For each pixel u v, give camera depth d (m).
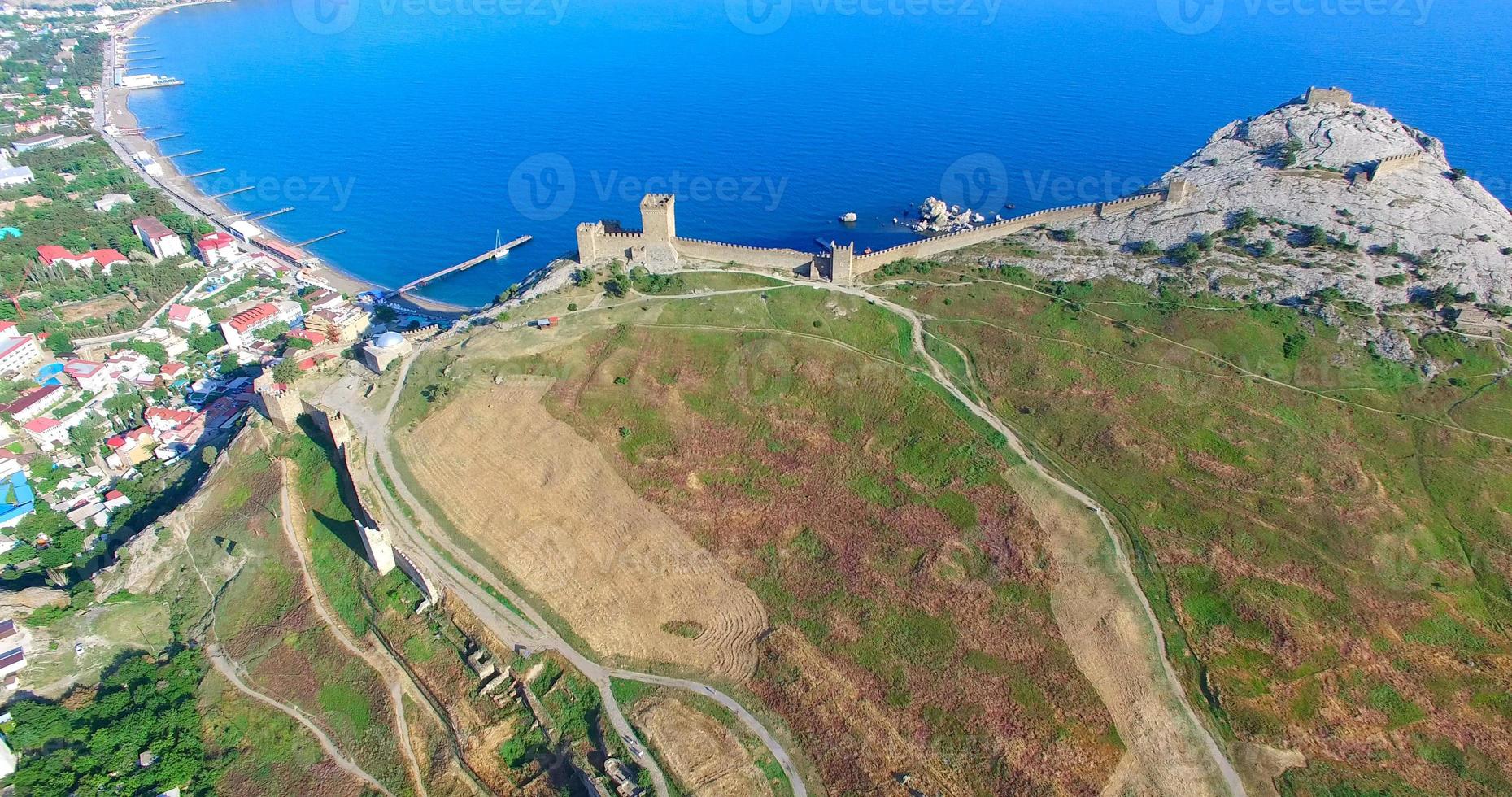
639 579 117.31
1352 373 144.50
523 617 114.25
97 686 116.81
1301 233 170.62
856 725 98.88
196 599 125.81
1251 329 151.50
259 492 134.62
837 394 142.12
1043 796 91.00
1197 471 128.00
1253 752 94.56
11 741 104.62
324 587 122.69
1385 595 110.06
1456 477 127.00
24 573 135.88
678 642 110.12
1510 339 146.25
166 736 108.75
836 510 124.25
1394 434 134.38
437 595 116.94
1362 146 198.25
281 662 116.31
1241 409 138.12
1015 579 112.94
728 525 122.94
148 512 145.38
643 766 97.00
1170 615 108.75
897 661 104.81
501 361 145.50
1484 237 165.50
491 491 128.62
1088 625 107.44
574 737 102.06
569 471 130.62
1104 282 165.12
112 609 124.69
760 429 136.62
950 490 126.38
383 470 131.38
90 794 100.94
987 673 102.75
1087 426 135.75
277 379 143.38
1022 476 128.12
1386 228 169.62
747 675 105.88
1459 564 114.88
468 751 103.38
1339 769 92.81
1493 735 95.19
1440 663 102.38
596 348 148.62
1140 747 95.31
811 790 94.12
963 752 95.50
